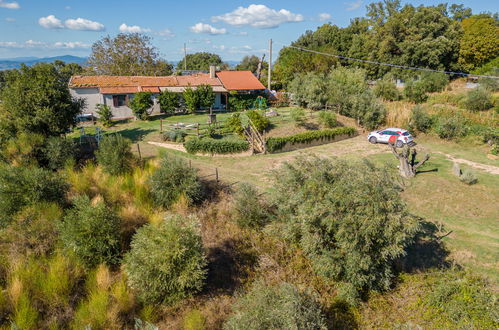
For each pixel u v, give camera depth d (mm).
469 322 9336
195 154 21797
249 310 8422
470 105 33125
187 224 10203
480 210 15375
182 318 9203
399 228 9867
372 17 66750
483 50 49688
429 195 16797
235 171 19047
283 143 23812
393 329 9523
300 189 11133
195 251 9695
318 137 26250
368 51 57375
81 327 8266
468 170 18453
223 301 10047
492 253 12359
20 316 8070
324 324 8711
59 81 20438
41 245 10516
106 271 9883
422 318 9875
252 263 11820
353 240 10047
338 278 11094
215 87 35750
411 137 26047
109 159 15961
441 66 51312
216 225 13328
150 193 14320
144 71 52594
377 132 26984
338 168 11148
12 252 10125
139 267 9258
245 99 36094
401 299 10680
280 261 11961
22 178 11992
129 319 8938
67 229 10289
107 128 27281
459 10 65812
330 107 33781
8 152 16109
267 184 16906
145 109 30156
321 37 66250
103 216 10648
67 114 20109
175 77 36875
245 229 13203
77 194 12969
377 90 39250
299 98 36094
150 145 22906
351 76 36125
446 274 11273
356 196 9875
